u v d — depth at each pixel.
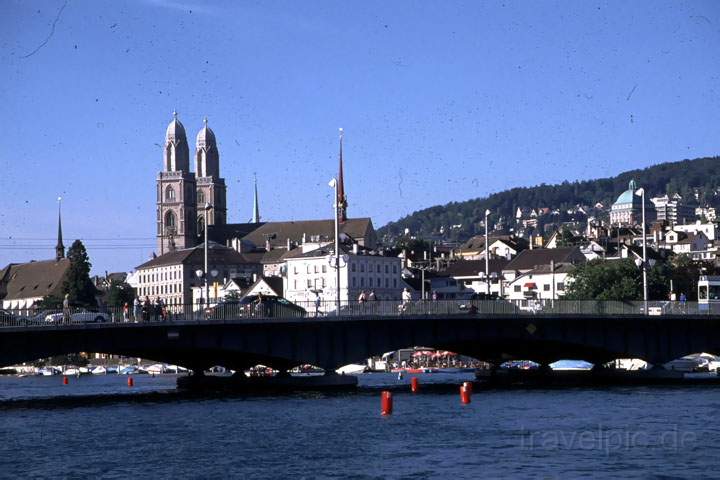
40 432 81.44
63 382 184.38
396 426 82.81
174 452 70.88
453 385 138.25
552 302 129.38
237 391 124.38
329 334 119.69
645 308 133.12
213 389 131.38
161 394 122.12
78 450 72.06
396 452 69.56
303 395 114.50
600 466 63.34
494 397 110.81
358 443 73.75
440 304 124.50
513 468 63.06
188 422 87.12
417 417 89.19
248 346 114.00
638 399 106.31
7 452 71.38
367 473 62.38
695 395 111.56
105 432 81.19
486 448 70.62
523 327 127.81
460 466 64.00
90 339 104.50
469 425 83.00
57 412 97.19
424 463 65.25
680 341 136.50
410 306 122.50
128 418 90.94
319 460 67.06
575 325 130.88
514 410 94.81
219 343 112.00
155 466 65.75
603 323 132.25
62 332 102.81
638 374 139.12
